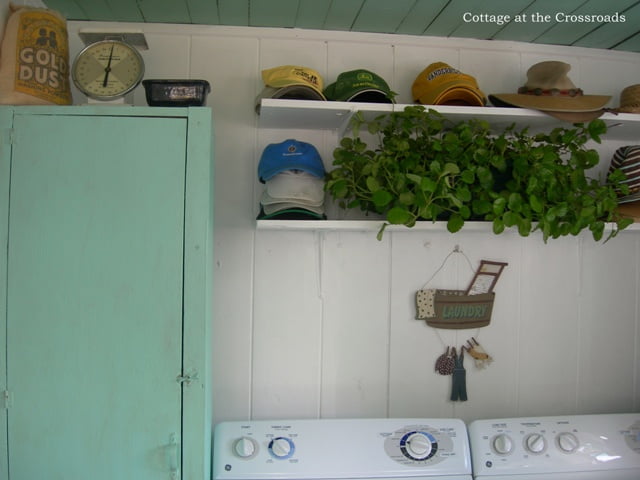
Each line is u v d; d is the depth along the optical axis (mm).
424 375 1566
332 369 1536
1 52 1137
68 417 1095
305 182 1376
